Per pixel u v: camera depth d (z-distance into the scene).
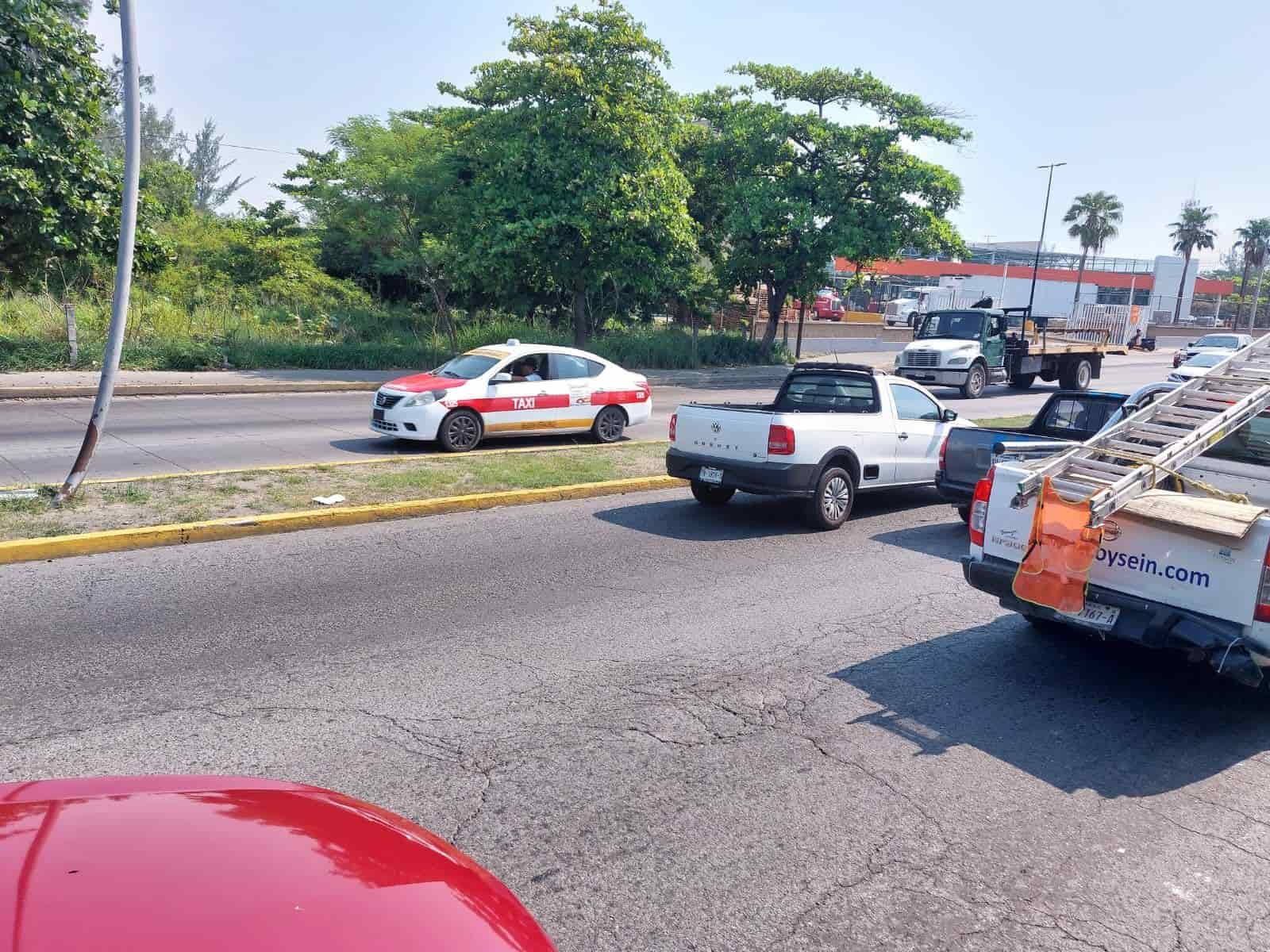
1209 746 5.10
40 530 7.86
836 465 10.05
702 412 10.23
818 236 30.11
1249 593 4.86
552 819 4.07
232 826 2.27
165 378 20.67
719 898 3.56
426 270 27.47
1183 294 83.94
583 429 14.80
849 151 29.61
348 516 9.19
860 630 6.80
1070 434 10.34
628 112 25.42
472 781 4.36
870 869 3.80
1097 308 51.16
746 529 9.86
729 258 32.94
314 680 5.44
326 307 29.73
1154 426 5.92
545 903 3.48
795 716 5.25
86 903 1.82
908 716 5.34
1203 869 3.90
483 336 27.97
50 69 18.11
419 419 13.13
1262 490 6.16
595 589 7.52
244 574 7.41
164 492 9.50
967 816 4.25
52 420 15.00
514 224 24.98
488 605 6.98
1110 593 5.38
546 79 25.09
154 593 6.86
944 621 7.09
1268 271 96.88
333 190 26.78
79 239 18.94
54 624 6.14
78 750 4.46
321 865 2.14
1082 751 4.98
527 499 10.57
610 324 34.31
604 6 25.28
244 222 32.16
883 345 45.53
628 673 5.77
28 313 22.30
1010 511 5.88
